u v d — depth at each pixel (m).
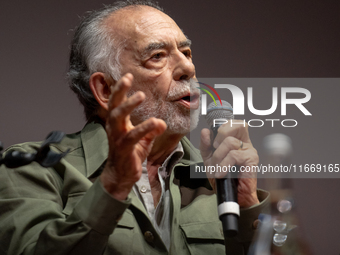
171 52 3.31
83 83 3.63
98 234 2.42
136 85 3.27
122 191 2.34
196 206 3.42
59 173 3.22
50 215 2.87
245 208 2.74
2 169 3.15
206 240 3.24
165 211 3.28
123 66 3.31
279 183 2.75
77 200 3.03
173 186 3.39
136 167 2.20
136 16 3.39
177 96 3.24
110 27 3.42
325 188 5.42
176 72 3.28
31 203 2.92
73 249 2.46
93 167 3.24
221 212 2.41
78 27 3.74
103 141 3.38
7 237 2.79
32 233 2.77
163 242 3.03
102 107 3.57
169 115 3.24
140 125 2.02
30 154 2.37
